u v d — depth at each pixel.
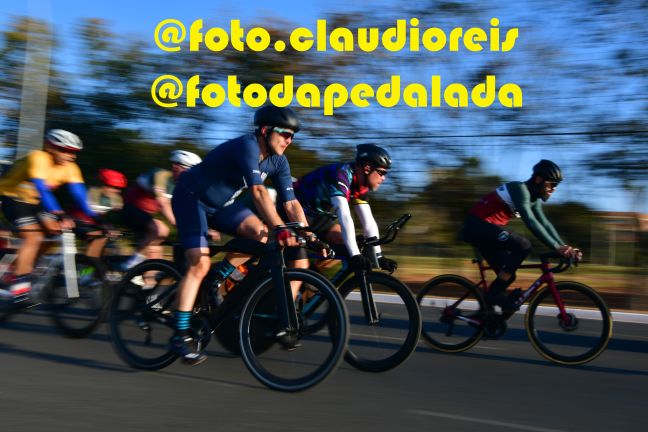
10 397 3.67
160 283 4.47
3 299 5.75
